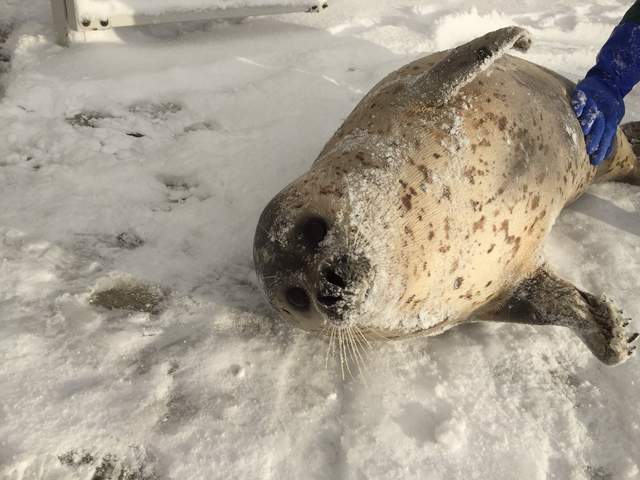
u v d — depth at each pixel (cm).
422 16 151
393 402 74
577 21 156
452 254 73
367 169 72
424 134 74
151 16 120
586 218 101
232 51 129
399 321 74
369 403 74
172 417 70
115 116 110
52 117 107
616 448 73
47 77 113
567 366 81
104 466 65
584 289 89
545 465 70
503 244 77
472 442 71
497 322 85
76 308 78
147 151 104
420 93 77
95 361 73
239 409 71
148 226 92
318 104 118
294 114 115
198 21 135
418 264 71
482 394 76
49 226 88
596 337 76
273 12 132
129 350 75
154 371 73
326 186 72
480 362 80
